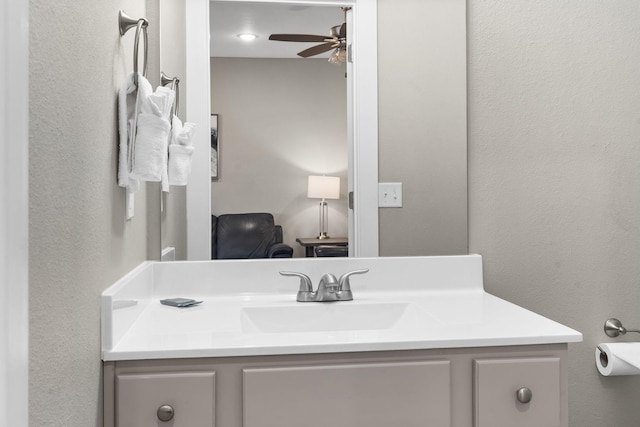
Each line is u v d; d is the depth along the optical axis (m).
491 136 1.91
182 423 1.25
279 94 1.84
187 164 1.64
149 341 1.30
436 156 1.88
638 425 1.98
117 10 1.37
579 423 1.97
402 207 1.87
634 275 1.96
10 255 0.78
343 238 1.86
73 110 1.03
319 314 1.67
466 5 1.89
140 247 1.67
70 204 1.02
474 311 1.59
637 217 1.95
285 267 1.83
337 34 1.85
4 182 0.77
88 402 1.13
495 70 1.91
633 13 1.94
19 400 0.79
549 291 1.93
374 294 1.83
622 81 1.94
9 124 0.77
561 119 1.93
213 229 1.81
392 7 1.87
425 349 1.32
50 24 0.92
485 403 1.33
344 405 1.29
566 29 1.92
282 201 1.84
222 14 1.82
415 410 1.31
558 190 1.93
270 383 1.26
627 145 1.95
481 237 1.91
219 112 1.82
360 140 1.86
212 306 1.69
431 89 1.88
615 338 1.96
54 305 0.94
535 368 1.34
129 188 1.40
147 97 1.31
